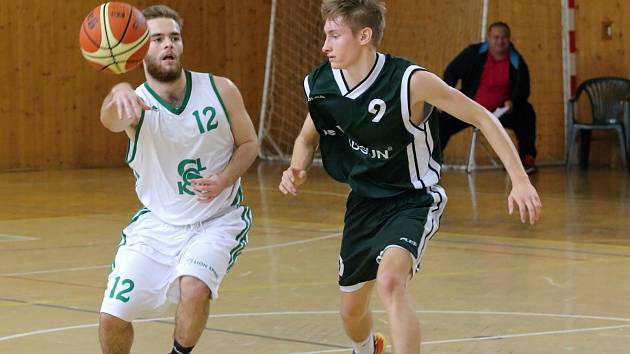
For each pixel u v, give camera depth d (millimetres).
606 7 32219
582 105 32500
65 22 32094
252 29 36812
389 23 34625
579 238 16750
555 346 9477
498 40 27281
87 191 24609
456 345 9555
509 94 27641
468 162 30672
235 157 8227
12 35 31031
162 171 8156
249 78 36906
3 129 30984
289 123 37406
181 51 8094
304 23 37312
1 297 11898
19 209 20859
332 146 8344
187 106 8117
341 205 21438
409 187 7996
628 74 31984
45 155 31891
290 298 11859
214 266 7902
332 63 7805
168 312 11062
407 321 7238
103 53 7707
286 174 8484
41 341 9742
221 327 10320
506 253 15258
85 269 13859
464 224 18453
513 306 11406
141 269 7910
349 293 8297
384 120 7805
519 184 7422
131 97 7410
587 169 31094
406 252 7629
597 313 11016
